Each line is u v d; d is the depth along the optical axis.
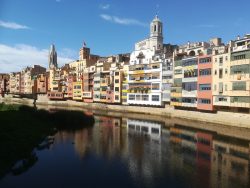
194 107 78.88
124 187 29.86
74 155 42.03
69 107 134.50
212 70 71.81
